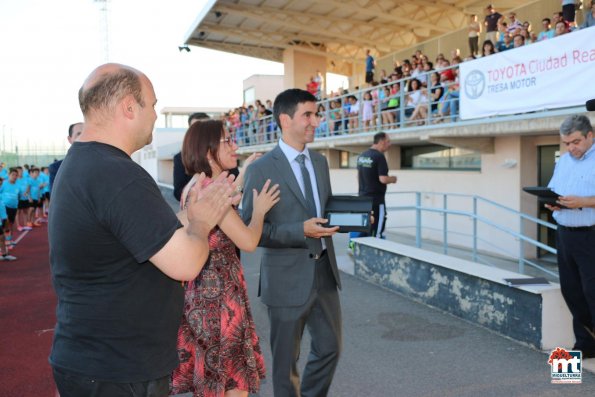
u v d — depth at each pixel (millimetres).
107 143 1759
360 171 8281
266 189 2750
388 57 18203
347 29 18891
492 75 8148
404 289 6395
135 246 1634
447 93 10398
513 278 4801
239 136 24797
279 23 17656
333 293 3113
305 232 2863
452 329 5059
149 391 1770
